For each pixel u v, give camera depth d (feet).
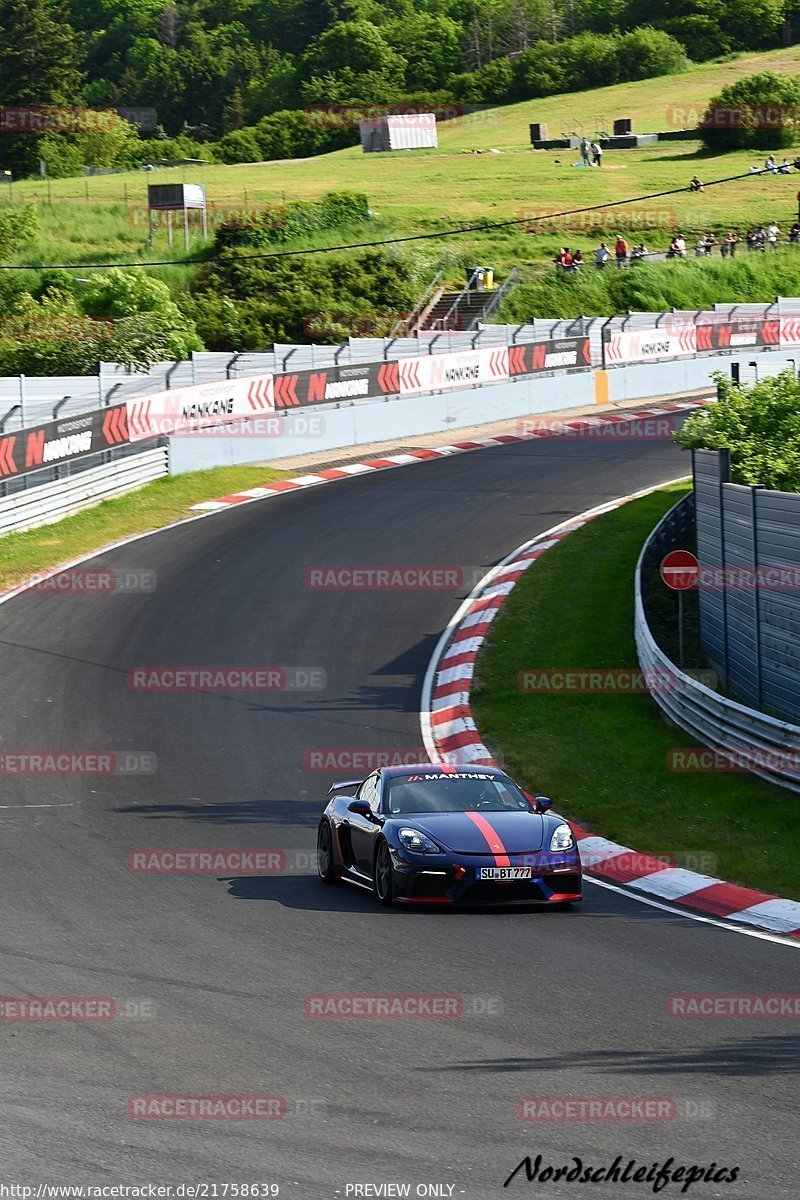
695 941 55.77
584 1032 42.52
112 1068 39.19
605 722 101.30
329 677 115.03
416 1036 42.09
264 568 146.82
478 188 459.32
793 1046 41.06
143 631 125.70
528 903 63.26
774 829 74.90
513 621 128.88
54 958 51.96
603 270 341.82
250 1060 39.88
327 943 54.49
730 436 117.70
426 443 221.87
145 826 78.28
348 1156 32.89
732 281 351.46
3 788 85.71
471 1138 33.94
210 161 599.98
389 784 68.59
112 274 278.26
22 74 625.00
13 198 442.09
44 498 162.50
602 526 160.35
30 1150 33.24
